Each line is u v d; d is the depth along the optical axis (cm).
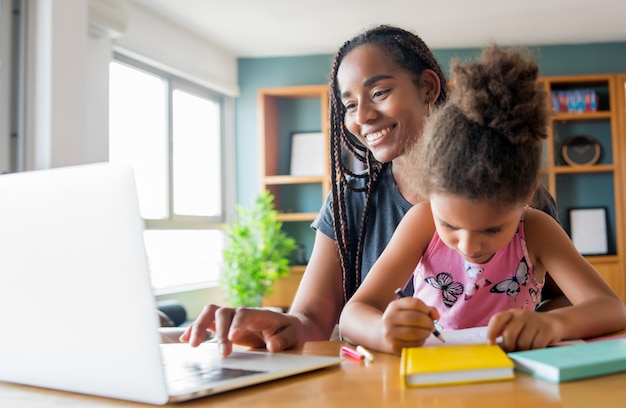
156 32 393
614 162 444
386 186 138
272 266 433
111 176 57
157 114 411
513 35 442
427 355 67
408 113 131
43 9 274
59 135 275
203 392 58
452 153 81
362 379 65
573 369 61
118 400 60
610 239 463
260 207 444
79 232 59
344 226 138
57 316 62
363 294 101
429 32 431
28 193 62
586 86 471
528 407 51
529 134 80
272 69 490
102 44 328
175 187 429
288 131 493
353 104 135
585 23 421
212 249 475
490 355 66
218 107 486
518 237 106
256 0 369
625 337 81
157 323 56
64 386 63
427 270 112
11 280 65
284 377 67
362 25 416
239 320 83
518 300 108
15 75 272
